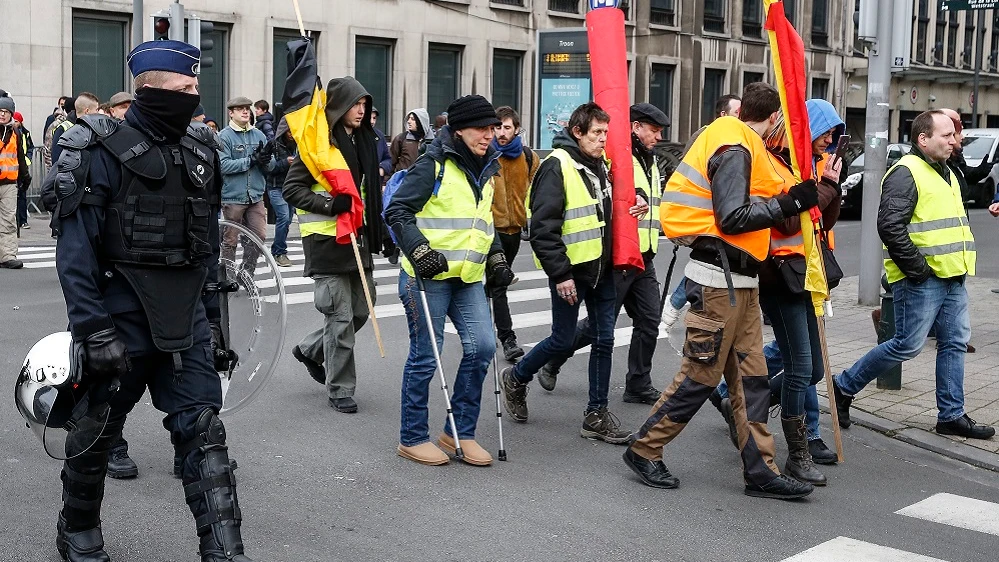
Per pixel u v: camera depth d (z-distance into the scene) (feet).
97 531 14.07
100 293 12.53
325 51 81.46
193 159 12.96
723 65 117.50
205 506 12.46
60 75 68.59
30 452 19.25
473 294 19.43
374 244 22.86
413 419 19.52
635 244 20.70
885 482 19.36
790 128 17.40
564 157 20.38
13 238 43.34
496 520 16.60
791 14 125.70
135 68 12.71
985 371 27.73
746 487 18.25
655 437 18.34
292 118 21.71
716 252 17.24
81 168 12.19
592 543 15.75
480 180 19.01
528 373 22.09
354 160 22.22
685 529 16.47
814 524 16.93
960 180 23.82
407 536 15.83
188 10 73.36
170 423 13.00
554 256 20.10
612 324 21.16
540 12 97.04
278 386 24.82
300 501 17.25
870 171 37.88
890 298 24.58
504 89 96.37
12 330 30.19
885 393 25.20
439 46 90.53
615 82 21.54
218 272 13.88
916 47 135.64
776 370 21.76
